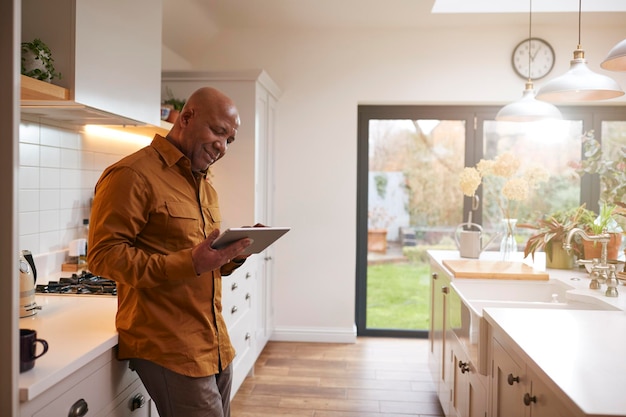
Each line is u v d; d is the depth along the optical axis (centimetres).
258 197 373
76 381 137
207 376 161
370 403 318
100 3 193
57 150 233
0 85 110
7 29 109
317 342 434
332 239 431
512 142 436
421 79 418
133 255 145
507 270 269
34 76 167
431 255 346
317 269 433
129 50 218
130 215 148
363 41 421
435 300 325
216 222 180
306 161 429
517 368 158
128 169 151
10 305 110
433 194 447
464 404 236
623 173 301
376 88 421
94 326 162
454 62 416
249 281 330
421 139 446
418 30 417
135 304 155
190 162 165
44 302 192
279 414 301
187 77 357
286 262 434
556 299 240
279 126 429
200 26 393
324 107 425
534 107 297
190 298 159
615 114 425
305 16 388
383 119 445
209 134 164
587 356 134
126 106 216
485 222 442
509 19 393
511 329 163
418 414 304
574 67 239
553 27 408
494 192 440
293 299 436
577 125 430
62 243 239
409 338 448
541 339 151
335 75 423
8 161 110
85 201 257
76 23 177
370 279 452
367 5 364
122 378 163
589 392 110
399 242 451
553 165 433
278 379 353
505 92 414
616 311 191
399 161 448
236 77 355
